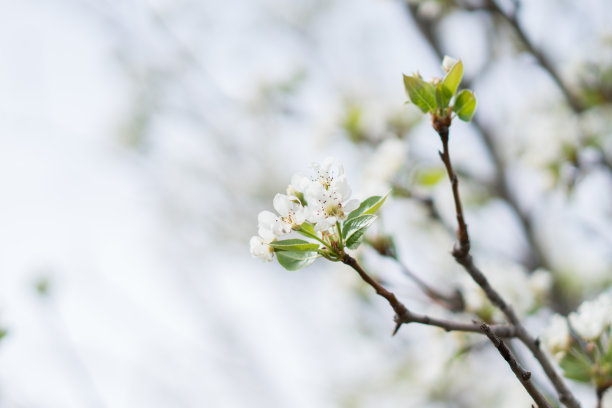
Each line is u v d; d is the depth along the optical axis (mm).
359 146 5102
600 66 4312
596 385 2342
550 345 2447
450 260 5070
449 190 5293
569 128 4148
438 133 1966
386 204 2967
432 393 5641
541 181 4238
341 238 1896
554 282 4957
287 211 1943
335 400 7508
